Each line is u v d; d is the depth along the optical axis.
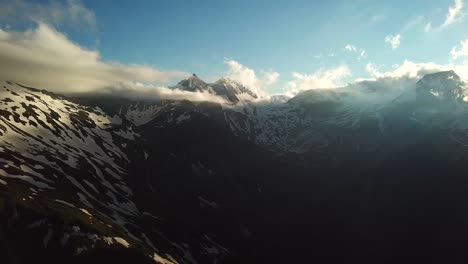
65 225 122.12
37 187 150.62
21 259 108.75
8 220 117.62
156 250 151.88
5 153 167.88
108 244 124.19
